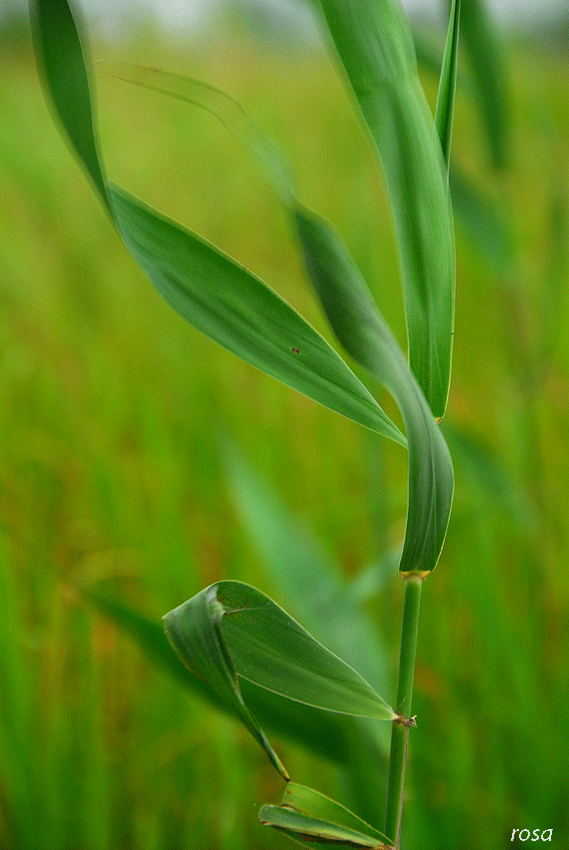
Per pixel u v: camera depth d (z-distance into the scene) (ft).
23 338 11.31
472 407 9.33
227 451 4.52
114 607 3.78
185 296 3.36
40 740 5.48
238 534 7.00
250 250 14.75
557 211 6.27
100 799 5.01
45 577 6.18
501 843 4.81
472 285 10.98
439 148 3.38
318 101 23.81
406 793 4.46
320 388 3.38
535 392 6.55
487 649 5.72
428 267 3.40
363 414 3.38
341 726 3.80
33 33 3.23
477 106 5.63
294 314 3.38
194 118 21.84
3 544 6.56
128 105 22.34
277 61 25.79
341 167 16.93
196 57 22.95
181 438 9.03
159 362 10.66
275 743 5.33
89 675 5.20
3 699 5.08
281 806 3.39
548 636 6.40
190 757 5.26
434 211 3.38
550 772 4.86
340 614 4.16
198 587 6.23
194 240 3.35
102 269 13.61
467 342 10.50
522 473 7.07
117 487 7.86
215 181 17.93
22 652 5.87
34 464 8.39
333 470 8.28
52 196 16.37
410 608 3.42
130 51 22.43
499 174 5.91
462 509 6.75
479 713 5.32
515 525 6.60
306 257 3.39
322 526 7.14
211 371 10.32
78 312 12.00
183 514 7.66
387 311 9.94
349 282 3.37
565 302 8.85
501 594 6.08
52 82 3.25
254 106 22.82
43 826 5.02
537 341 6.79
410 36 3.37
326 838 3.37
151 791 5.19
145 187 17.66
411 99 3.36
